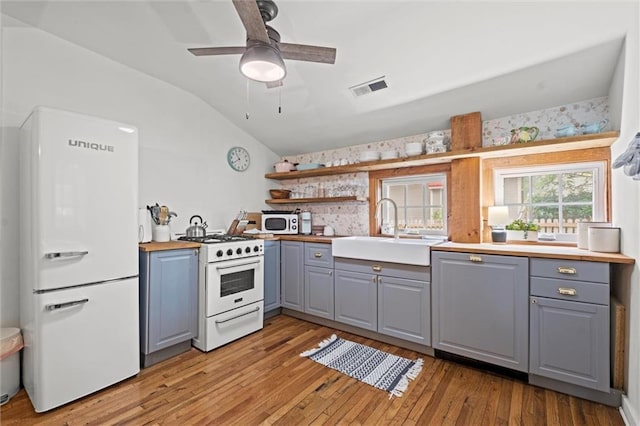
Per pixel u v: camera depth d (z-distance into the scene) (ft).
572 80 7.14
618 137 6.54
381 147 11.47
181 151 10.36
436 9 6.06
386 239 10.45
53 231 5.89
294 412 5.88
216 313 8.78
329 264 10.26
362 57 7.64
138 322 7.23
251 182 12.89
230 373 7.33
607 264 5.92
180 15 6.84
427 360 7.98
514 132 7.91
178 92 10.27
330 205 12.82
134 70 9.14
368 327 9.32
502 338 7.07
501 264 7.10
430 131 10.21
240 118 11.77
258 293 10.09
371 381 6.95
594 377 6.06
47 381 5.81
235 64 8.81
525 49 6.56
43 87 7.43
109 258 6.66
